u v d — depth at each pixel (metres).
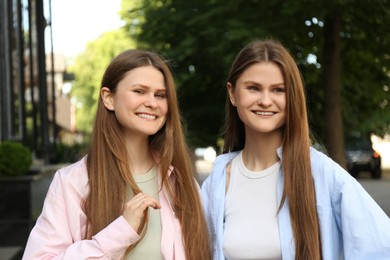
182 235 2.33
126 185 2.34
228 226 2.42
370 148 22.89
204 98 15.41
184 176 2.40
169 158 2.38
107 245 2.08
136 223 2.12
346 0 8.61
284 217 2.31
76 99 42.09
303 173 2.28
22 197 8.42
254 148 2.48
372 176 22.81
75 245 2.11
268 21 9.61
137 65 2.31
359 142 23.16
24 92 11.38
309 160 2.30
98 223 2.21
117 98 2.32
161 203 2.35
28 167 8.88
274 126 2.37
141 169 2.42
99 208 2.23
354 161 22.56
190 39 11.77
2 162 8.65
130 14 13.09
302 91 2.35
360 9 9.10
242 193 2.45
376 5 8.93
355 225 2.19
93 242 2.10
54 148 16.03
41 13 14.51
